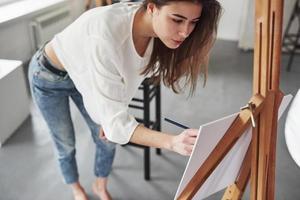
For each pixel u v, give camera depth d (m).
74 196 1.72
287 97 0.75
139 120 1.77
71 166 1.61
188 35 0.83
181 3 0.70
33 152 2.09
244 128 0.65
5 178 1.87
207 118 2.49
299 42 3.71
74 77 1.10
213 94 2.85
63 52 1.08
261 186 0.75
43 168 1.95
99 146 1.56
